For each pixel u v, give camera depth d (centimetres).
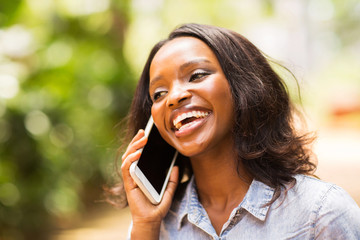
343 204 132
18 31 464
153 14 933
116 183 198
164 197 152
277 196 137
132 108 177
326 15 2319
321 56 2367
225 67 147
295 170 144
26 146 414
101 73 616
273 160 147
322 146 1168
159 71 148
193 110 143
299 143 155
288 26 1434
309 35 1443
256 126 149
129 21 711
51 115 462
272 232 135
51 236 465
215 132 142
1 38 436
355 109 1530
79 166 550
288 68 194
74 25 649
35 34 527
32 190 425
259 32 1398
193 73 145
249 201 139
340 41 2453
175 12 1009
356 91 1669
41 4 587
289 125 162
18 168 420
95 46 666
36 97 443
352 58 2459
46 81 503
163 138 167
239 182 148
